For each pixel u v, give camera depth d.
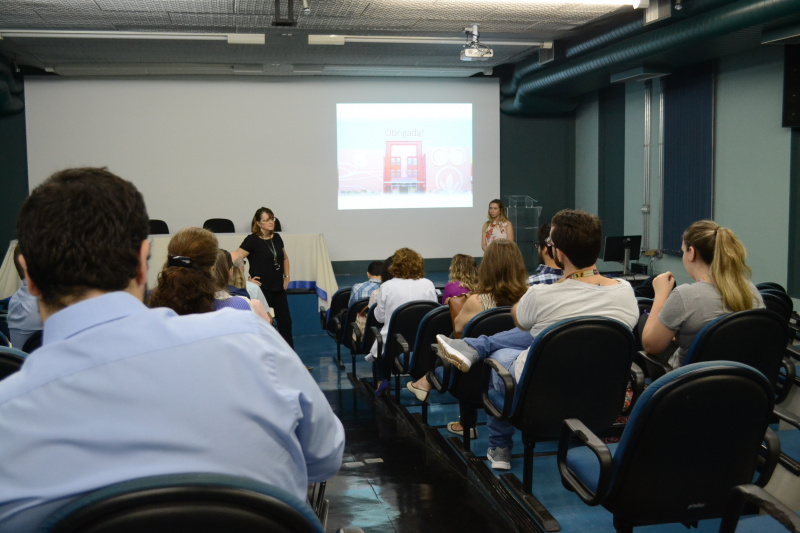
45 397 0.76
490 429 3.11
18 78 10.24
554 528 2.45
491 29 7.85
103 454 0.77
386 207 11.47
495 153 11.74
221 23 7.40
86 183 0.82
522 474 3.04
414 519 2.55
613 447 2.09
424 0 6.37
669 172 9.51
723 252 2.57
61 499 0.75
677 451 1.70
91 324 0.80
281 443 0.85
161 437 0.78
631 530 1.85
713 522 2.45
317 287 7.10
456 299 3.36
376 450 3.45
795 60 7.02
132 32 7.77
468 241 11.77
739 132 8.15
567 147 12.29
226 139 10.94
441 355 2.90
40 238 0.79
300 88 11.09
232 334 0.84
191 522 0.74
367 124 11.30
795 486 2.05
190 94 10.78
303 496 0.92
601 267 11.18
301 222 11.27
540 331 2.46
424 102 11.44
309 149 11.19
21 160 10.55
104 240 0.81
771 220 7.73
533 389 2.35
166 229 9.80
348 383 5.30
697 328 2.59
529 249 11.71
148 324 0.81
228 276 2.62
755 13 5.84
